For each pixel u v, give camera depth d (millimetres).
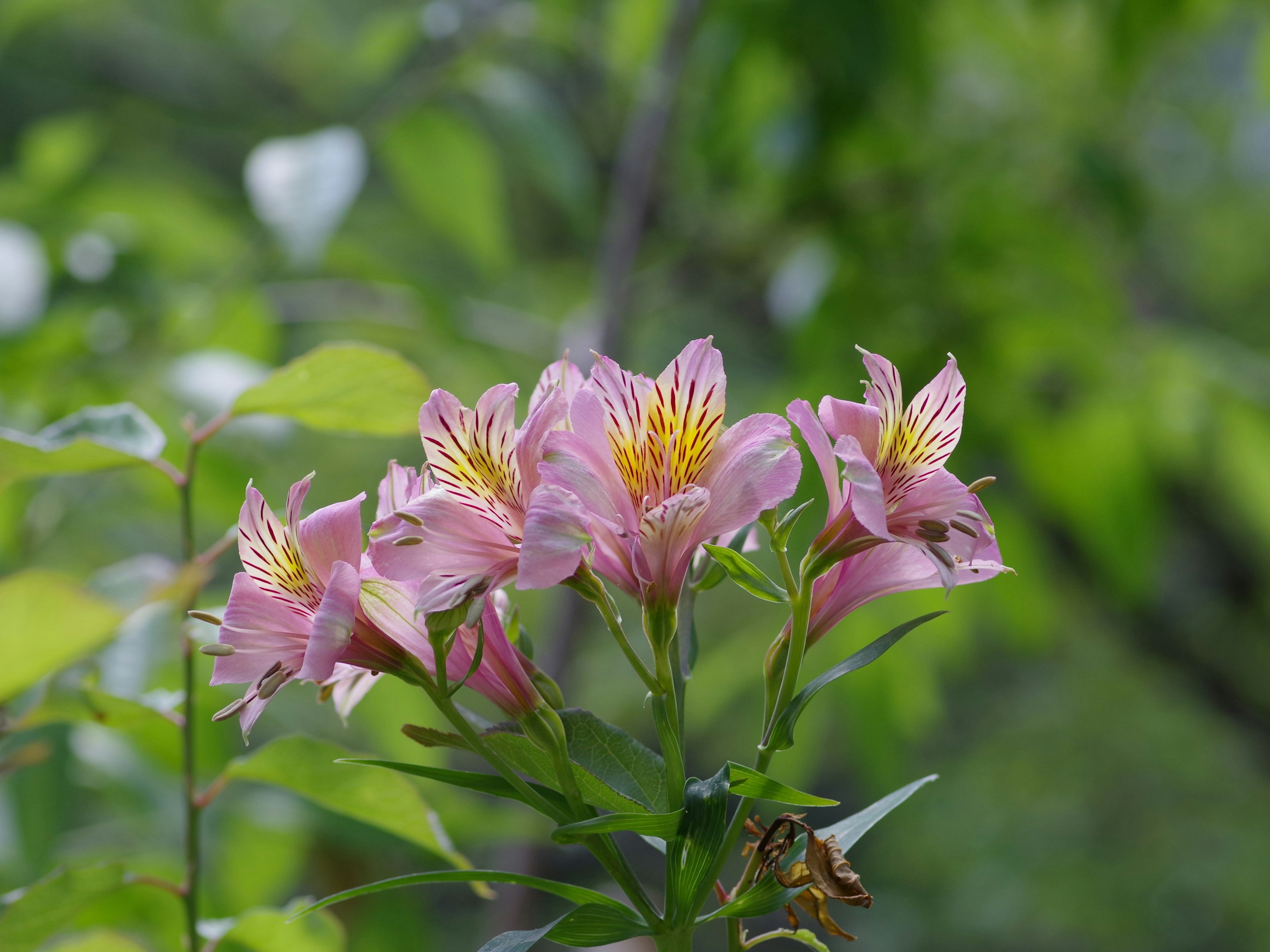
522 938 796
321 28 3137
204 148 3053
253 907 1256
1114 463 1696
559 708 821
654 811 817
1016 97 1919
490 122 2020
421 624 818
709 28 1710
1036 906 3693
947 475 820
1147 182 2344
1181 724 3787
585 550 807
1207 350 1777
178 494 1275
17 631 767
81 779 1176
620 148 2332
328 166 1262
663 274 2029
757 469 805
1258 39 1880
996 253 1729
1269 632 3203
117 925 1054
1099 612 2922
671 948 806
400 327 1617
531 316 2672
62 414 1298
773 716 830
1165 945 3629
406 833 931
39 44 2982
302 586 821
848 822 823
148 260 1512
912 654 1740
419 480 829
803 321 1561
